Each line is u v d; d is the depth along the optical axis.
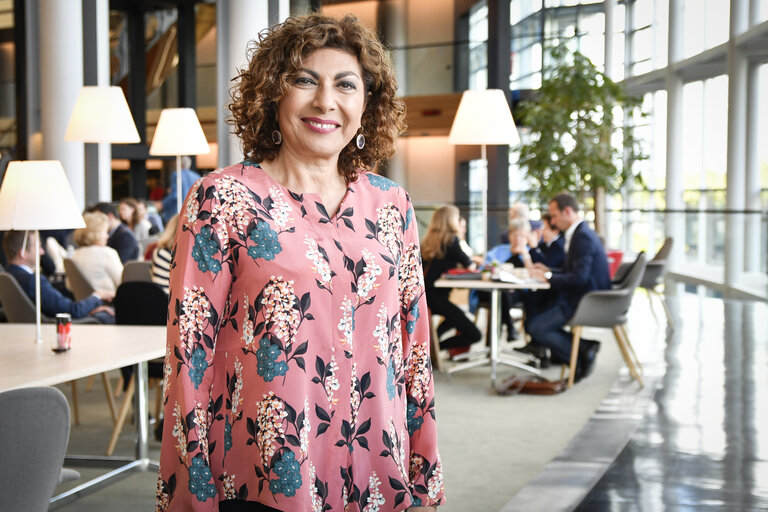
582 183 11.04
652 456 4.26
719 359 6.80
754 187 11.98
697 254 11.92
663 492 3.73
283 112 1.54
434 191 17.53
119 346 3.39
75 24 10.36
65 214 3.48
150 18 15.60
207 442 1.47
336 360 1.50
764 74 11.78
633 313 9.58
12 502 2.13
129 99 15.28
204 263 1.47
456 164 17.28
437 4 14.84
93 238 5.90
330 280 1.50
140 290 4.39
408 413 1.67
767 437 4.59
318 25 1.53
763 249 10.70
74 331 3.79
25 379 2.76
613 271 10.09
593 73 10.72
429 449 1.66
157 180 18.88
